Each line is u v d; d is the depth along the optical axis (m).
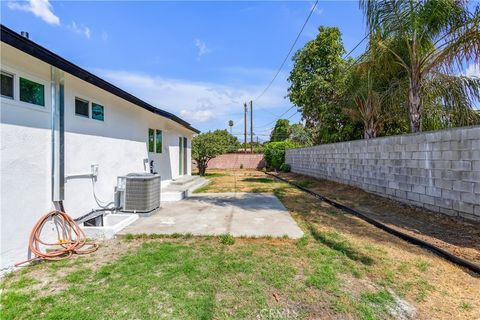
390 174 6.94
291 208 6.65
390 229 4.63
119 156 6.42
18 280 2.91
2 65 3.15
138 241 4.21
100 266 3.26
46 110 3.84
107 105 5.83
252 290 2.69
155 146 9.33
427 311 2.36
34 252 3.43
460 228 4.47
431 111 6.90
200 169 17.16
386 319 2.25
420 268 3.19
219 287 2.74
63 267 3.24
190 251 3.71
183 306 2.40
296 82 13.38
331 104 11.71
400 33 6.03
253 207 6.77
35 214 3.63
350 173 9.34
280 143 20.98
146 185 5.86
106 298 2.52
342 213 6.12
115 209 5.85
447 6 5.37
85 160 4.99
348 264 3.30
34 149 3.62
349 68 8.99
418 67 6.16
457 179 4.83
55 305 2.41
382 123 9.21
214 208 6.64
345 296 2.59
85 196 4.99
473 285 2.80
